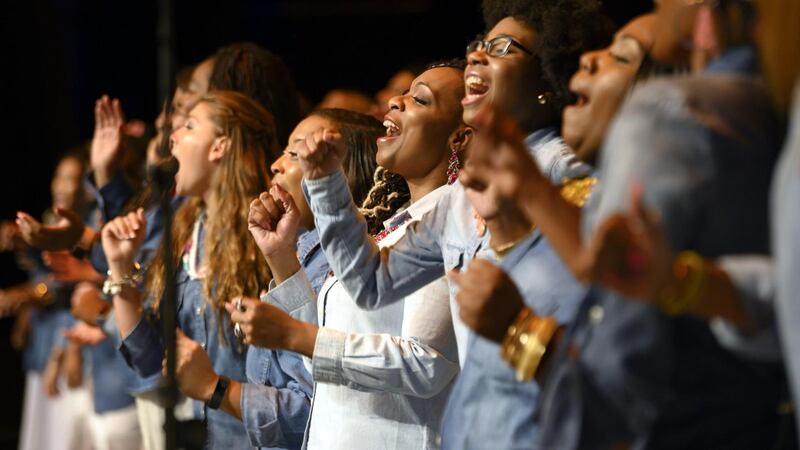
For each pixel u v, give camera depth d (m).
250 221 4.73
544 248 3.43
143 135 8.22
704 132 2.78
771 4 2.64
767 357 2.84
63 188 10.02
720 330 2.82
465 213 3.96
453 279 3.35
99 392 8.40
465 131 4.50
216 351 5.46
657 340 2.83
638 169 2.77
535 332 3.18
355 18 12.66
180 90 6.58
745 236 2.81
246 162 5.55
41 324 10.49
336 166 4.03
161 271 5.73
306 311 4.72
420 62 12.15
